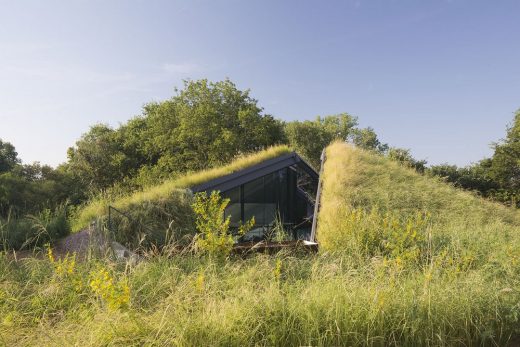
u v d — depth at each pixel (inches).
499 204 529.3
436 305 154.8
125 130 1483.8
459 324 152.6
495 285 181.0
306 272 212.7
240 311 145.9
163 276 201.3
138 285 190.9
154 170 1176.8
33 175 976.9
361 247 267.1
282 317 145.9
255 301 151.6
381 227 292.4
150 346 127.0
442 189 530.0
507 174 1041.5
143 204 420.8
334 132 2138.3
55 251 306.3
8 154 1438.2
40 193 761.6
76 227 395.5
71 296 183.8
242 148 1191.6
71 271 197.2
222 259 235.9
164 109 1257.4
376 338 142.9
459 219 412.2
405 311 151.0
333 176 523.5
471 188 1093.8
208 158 1179.3
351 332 141.0
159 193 458.6
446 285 175.6
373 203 437.4
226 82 1294.3
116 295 150.0
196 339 131.1
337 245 275.9
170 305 151.6
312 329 139.6
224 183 568.7
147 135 1334.9
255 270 202.1
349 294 159.5
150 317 146.6
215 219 262.8
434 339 145.9
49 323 156.6
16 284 199.0
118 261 229.5
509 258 225.9
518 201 926.4
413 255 233.0
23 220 371.6
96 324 140.7
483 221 427.5
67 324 152.4
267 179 633.0
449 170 1157.1
